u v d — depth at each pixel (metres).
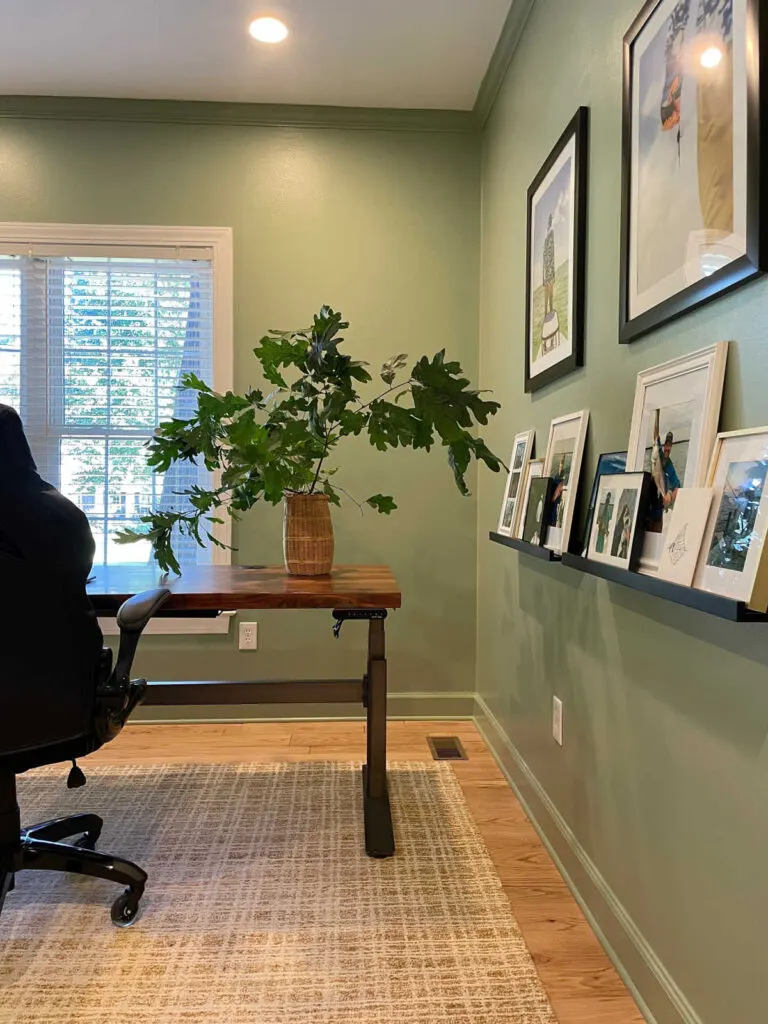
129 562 2.79
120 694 1.34
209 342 2.77
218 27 2.21
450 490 2.77
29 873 1.63
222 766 2.27
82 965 1.31
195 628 2.69
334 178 2.72
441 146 2.75
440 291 2.75
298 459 1.99
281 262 2.71
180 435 1.91
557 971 1.31
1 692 1.22
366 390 2.74
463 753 2.41
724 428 0.99
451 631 2.78
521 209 2.16
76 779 1.70
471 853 1.73
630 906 1.29
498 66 2.35
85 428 2.75
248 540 2.74
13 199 2.65
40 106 2.62
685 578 0.99
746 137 0.93
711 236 1.02
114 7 2.11
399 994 1.24
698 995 1.04
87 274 2.73
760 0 0.90
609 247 1.44
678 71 1.13
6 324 2.71
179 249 2.70
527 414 2.08
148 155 2.68
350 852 1.73
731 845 0.96
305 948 1.36
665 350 1.19
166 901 1.51
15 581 1.21
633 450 1.25
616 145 1.41
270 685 1.93
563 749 1.69
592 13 1.54
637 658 1.27
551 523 1.67
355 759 2.34
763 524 0.83
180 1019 1.18
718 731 1.00
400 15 2.15
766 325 0.90
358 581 1.86
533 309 1.96
